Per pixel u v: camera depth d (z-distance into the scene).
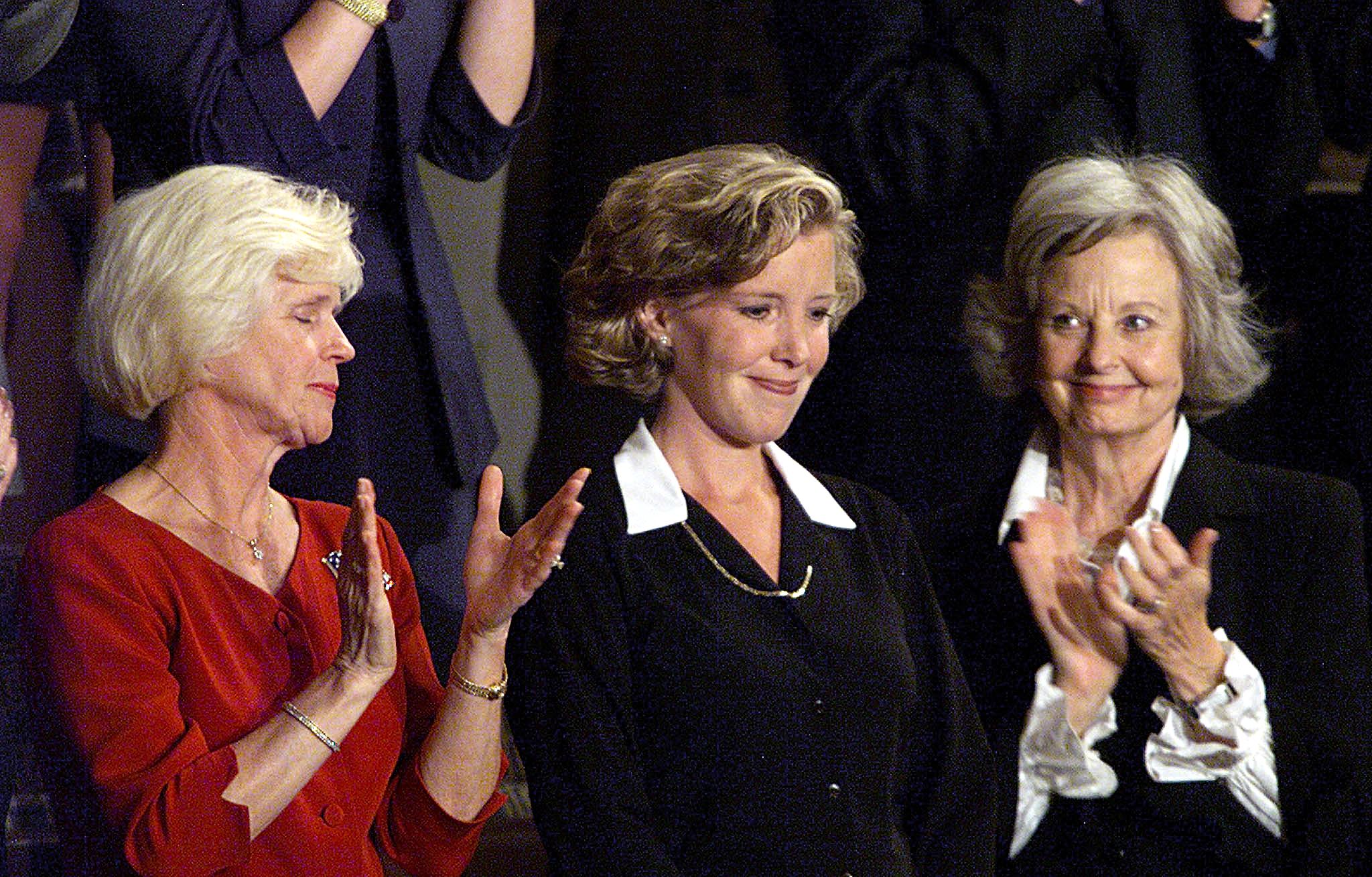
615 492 8.41
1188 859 9.15
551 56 14.38
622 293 8.48
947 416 12.23
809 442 12.73
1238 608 9.41
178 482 7.60
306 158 10.24
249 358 7.46
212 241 7.34
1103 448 9.70
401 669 8.16
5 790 9.66
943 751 8.72
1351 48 13.73
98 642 7.11
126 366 7.35
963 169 11.93
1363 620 9.46
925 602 8.90
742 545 8.37
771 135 13.34
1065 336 9.54
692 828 8.09
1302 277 13.42
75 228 12.23
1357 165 14.69
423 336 10.80
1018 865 9.28
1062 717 9.10
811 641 8.23
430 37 10.74
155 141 10.22
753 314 8.30
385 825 8.01
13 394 11.88
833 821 8.15
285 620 7.61
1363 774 9.09
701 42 13.37
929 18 12.21
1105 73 12.27
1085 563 9.41
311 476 10.34
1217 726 8.89
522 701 8.16
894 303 12.30
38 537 7.38
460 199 14.09
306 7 10.41
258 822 7.00
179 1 9.99
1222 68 12.64
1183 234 9.41
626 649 8.12
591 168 13.37
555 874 8.02
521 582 7.55
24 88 10.70
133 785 6.89
